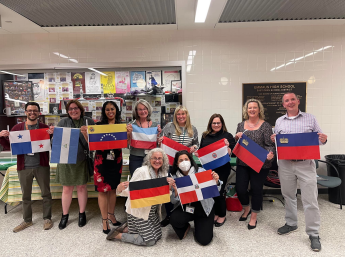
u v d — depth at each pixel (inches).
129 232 94.1
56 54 149.5
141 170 90.3
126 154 148.0
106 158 98.7
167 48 148.6
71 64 148.9
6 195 114.8
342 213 119.5
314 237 88.0
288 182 94.0
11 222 112.8
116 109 105.1
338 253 83.7
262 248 87.8
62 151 98.1
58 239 96.3
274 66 148.1
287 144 89.0
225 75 149.3
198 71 149.5
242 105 150.3
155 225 94.9
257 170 95.7
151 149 101.0
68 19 128.3
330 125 149.3
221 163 101.0
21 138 99.4
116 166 101.0
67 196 105.6
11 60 150.1
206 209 89.8
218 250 87.0
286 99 91.8
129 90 151.2
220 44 148.3
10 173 114.2
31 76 151.9
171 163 104.3
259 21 137.2
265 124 100.6
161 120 151.3
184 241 93.8
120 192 87.4
